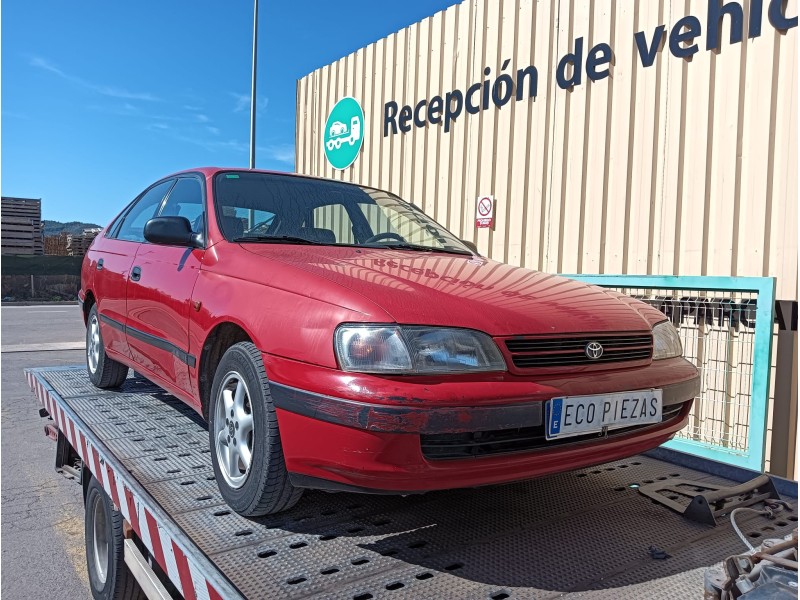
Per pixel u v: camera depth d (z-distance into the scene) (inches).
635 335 86.3
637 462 110.5
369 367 68.8
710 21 176.7
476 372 70.8
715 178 176.9
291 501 78.8
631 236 198.1
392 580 64.8
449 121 265.7
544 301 84.7
